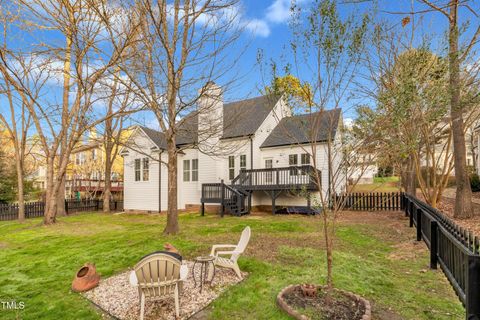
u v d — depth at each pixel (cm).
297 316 336
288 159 1599
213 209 1695
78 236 1002
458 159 1009
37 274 566
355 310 350
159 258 363
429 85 536
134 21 890
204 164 1758
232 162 1741
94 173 3139
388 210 1407
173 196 934
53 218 1354
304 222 1148
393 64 909
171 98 880
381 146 412
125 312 387
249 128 1714
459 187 1008
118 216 1691
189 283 479
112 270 571
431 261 527
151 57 855
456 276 363
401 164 1221
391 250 684
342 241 775
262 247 709
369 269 529
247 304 394
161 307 395
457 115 1002
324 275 484
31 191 2709
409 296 416
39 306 418
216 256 513
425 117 564
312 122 402
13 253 773
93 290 468
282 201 1611
